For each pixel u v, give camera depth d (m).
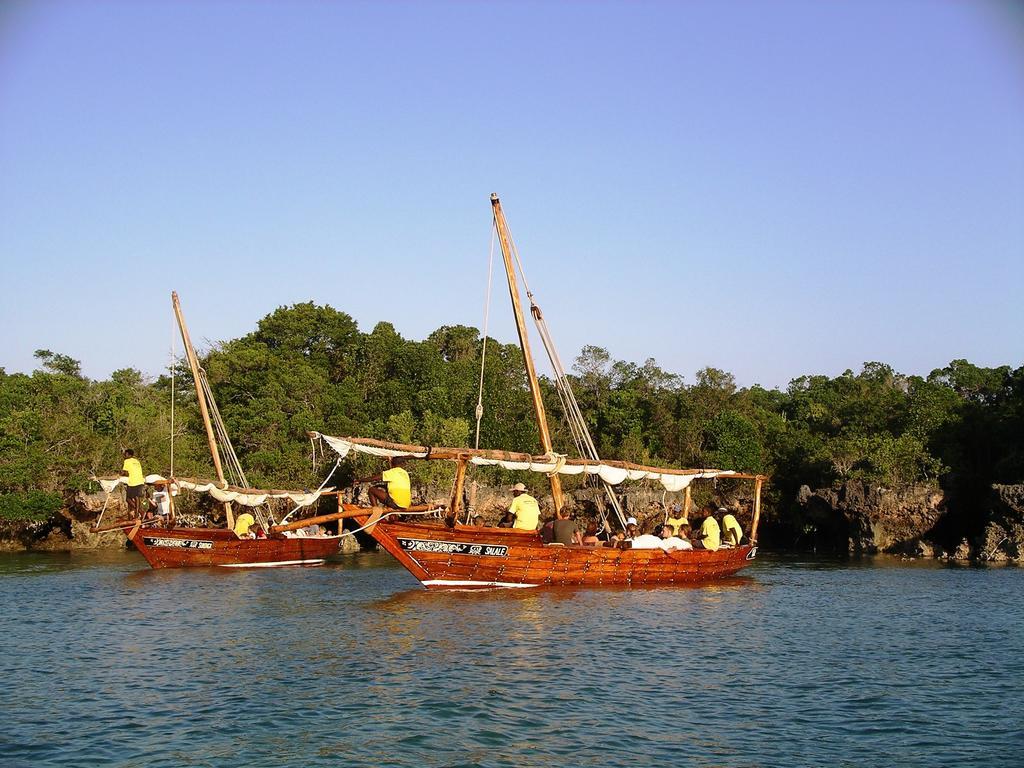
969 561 47.44
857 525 56.44
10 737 14.05
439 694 16.45
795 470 64.56
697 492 63.75
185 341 46.34
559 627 23.16
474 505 57.59
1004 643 21.75
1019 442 56.66
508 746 13.72
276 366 77.94
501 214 35.22
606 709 15.64
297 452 64.81
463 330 92.50
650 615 25.33
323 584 33.41
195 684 17.20
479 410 31.91
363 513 28.06
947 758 13.31
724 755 13.40
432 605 26.64
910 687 17.33
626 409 75.56
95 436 59.12
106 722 14.80
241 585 33.16
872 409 68.00
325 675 17.88
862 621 24.95
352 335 87.88
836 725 14.88
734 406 73.81
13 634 22.42
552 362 35.97
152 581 34.66
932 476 56.09
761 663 19.31
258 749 13.53
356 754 13.34
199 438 69.31
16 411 59.16
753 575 38.91
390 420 65.25
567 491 60.94
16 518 52.38
